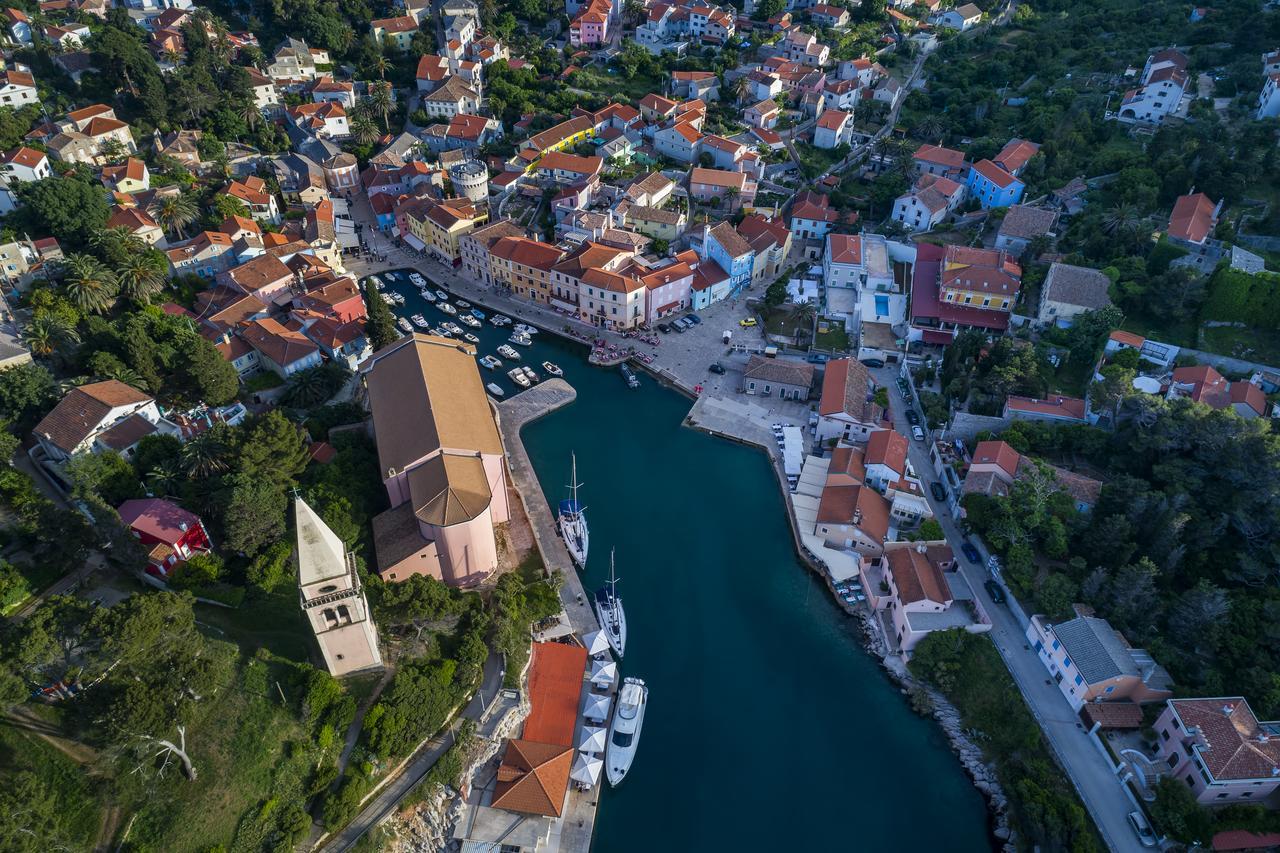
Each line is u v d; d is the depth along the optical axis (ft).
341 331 470.39
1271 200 467.93
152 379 382.01
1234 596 314.55
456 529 319.68
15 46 648.38
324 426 400.47
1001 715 308.60
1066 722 302.25
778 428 454.81
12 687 213.46
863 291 528.63
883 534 373.40
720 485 424.05
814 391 480.23
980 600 347.77
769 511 410.31
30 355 369.09
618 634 340.39
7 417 342.64
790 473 421.59
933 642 327.67
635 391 485.56
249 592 292.40
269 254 514.27
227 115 654.12
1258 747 262.67
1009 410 405.59
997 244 526.98
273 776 241.96
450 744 277.44
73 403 342.23
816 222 599.57
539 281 545.44
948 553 357.82
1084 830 266.57
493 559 350.23
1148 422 366.22
